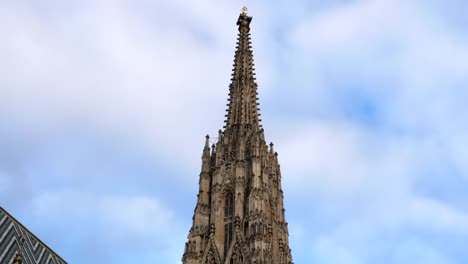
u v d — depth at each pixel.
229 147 119.88
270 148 125.94
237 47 146.50
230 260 97.44
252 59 142.75
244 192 108.94
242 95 132.00
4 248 80.69
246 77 137.38
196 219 106.56
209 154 120.06
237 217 103.31
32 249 88.00
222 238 103.00
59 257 94.12
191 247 101.12
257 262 93.44
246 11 155.75
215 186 111.19
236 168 113.06
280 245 107.94
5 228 85.25
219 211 106.88
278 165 124.31
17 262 77.06
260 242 97.19
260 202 104.88
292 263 109.44
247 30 150.75
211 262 98.38
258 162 113.56
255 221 100.81
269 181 116.38
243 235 100.62
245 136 120.69
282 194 120.00
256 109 130.38
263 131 122.88
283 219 114.44
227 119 128.12
